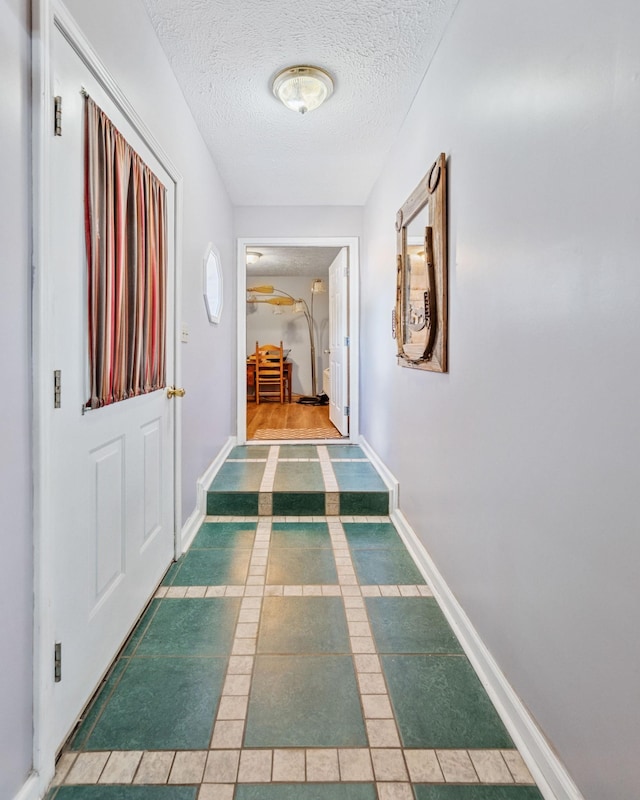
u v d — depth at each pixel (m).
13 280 0.94
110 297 1.39
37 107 0.99
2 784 0.92
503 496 1.30
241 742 1.17
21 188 0.96
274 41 1.89
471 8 1.54
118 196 1.44
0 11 0.88
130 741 1.17
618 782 0.83
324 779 1.08
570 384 0.98
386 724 1.24
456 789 1.06
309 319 7.90
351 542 2.41
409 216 2.31
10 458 0.93
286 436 4.41
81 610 1.25
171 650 1.54
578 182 0.94
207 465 2.93
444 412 1.83
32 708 1.02
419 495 2.22
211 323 3.08
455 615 1.67
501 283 1.31
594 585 0.90
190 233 2.43
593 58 0.89
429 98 2.05
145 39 1.70
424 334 2.04
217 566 2.13
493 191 1.36
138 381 1.64
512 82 1.23
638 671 0.79
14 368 0.94
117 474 1.50
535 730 1.11
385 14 1.73
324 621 1.71
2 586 0.91
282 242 4.01
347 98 2.33
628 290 0.80
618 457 0.83
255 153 2.97
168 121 2.01
